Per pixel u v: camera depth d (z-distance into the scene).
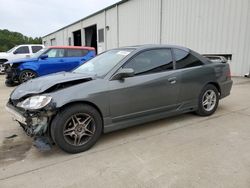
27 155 3.12
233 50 9.86
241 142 3.34
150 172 2.62
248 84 8.12
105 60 3.92
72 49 9.69
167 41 13.23
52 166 2.81
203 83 4.39
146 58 3.76
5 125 4.31
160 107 3.87
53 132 2.96
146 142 3.42
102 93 3.21
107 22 19.52
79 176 2.59
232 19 9.71
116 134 3.75
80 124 3.11
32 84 3.45
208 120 4.34
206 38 10.86
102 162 2.88
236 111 4.89
